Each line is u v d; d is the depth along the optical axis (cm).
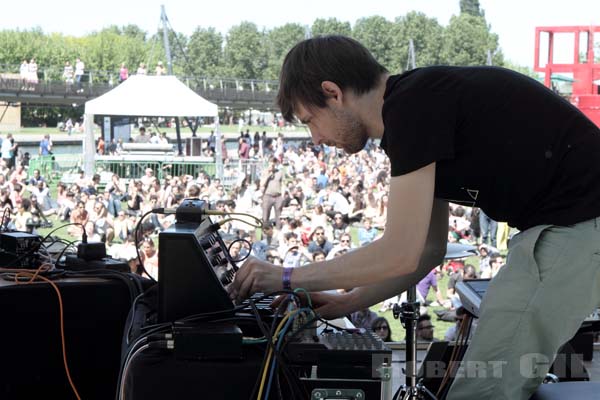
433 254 209
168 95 1558
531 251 173
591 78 1502
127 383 165
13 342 220
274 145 2708
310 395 162
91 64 4619
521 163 171
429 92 168
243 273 178
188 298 175
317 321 189
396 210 167
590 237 172
